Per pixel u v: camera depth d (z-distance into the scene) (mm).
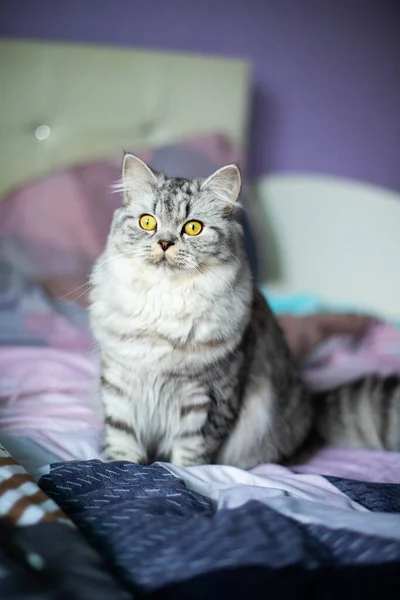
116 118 3018
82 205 2723
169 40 3188
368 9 3357
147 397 1588
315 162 3430
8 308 2293
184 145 2949
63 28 3072
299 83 3354
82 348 2236
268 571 867
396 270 3340
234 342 1569
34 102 2943
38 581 800
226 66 3086
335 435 1934
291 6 3293
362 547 942
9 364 1999
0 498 1013
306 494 1266
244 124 3137
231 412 1626
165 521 1035
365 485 1381
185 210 1554
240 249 1664
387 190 3418
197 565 893
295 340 2510
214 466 1420
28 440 1528
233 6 3230
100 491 1204
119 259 1574
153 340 1525
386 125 3449
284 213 3311
